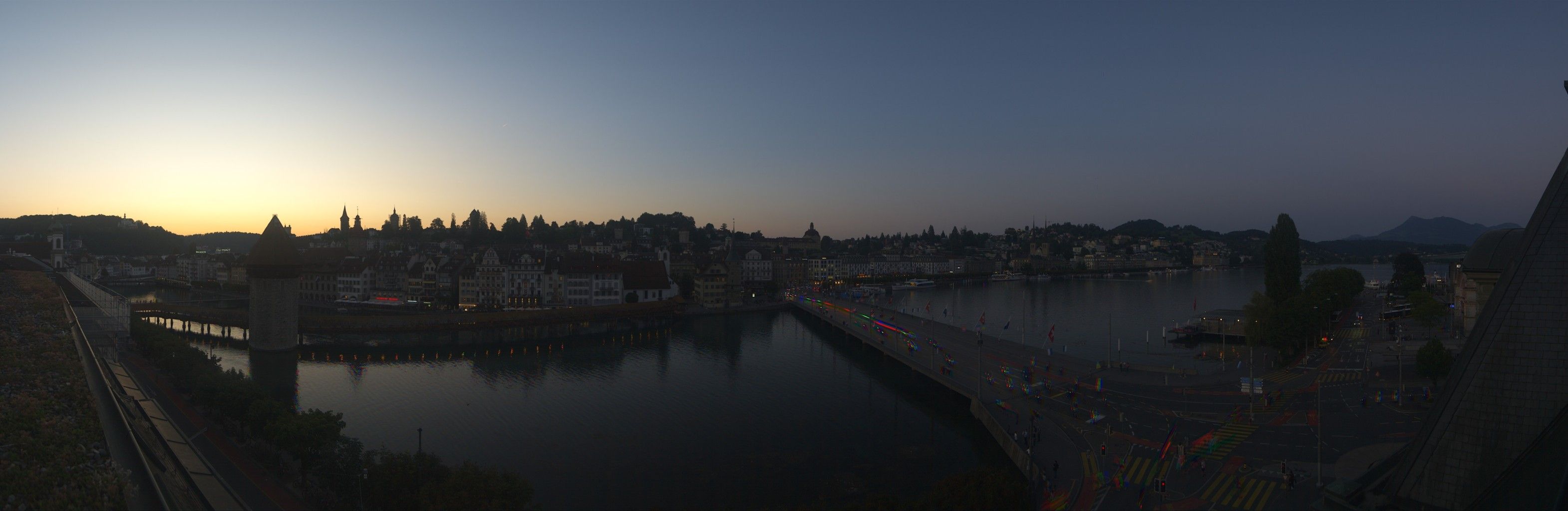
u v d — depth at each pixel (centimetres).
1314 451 8538
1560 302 5038
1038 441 9325
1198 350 18212
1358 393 11462
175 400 10712
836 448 10131
